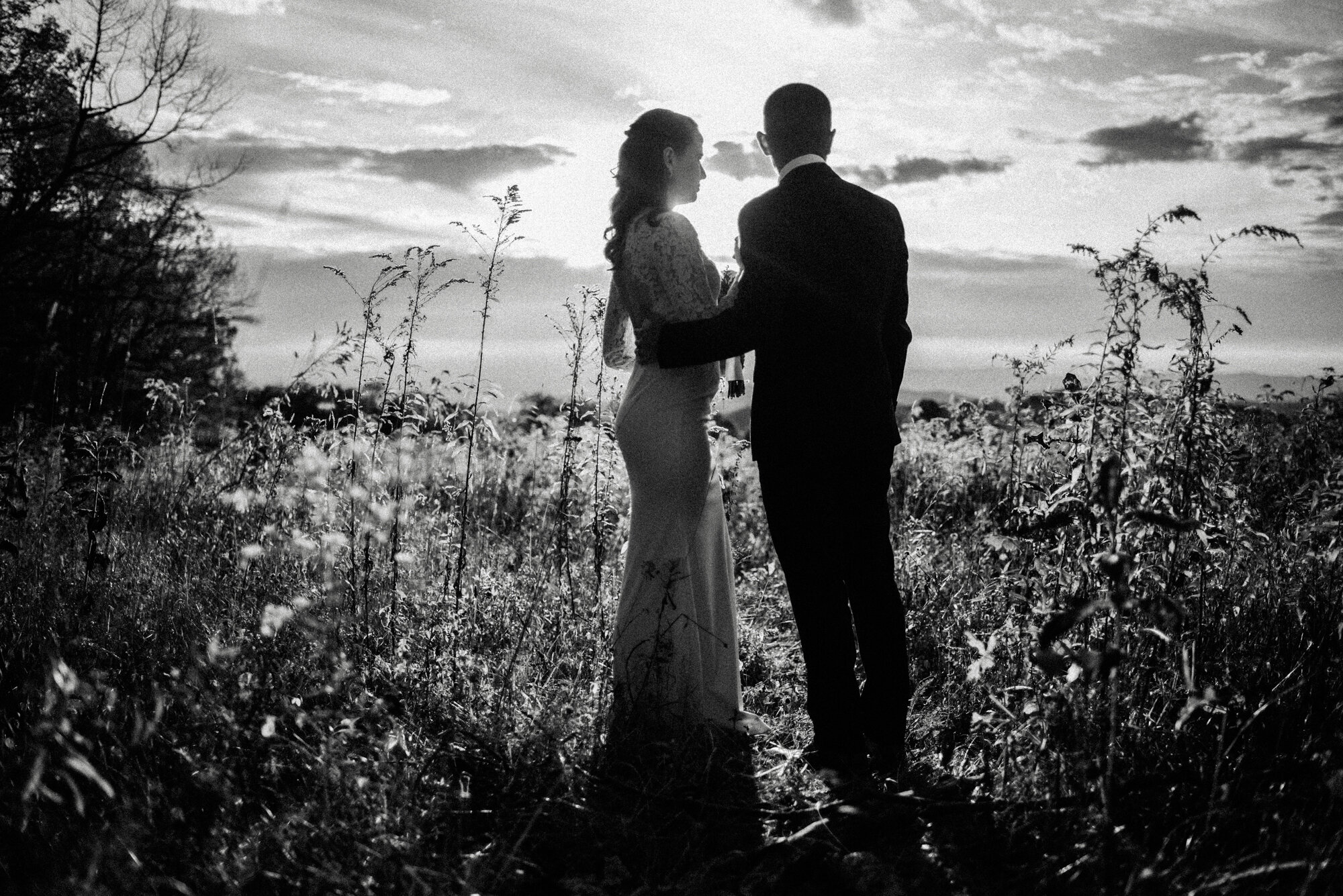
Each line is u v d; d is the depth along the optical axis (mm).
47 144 24562
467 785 3006
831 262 3539
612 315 4203
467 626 4168
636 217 3854
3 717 2990
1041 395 3891
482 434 5199
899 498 7613
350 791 2572
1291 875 2301
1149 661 3305
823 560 3582
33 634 3674
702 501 3900
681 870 2717
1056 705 2828
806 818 2939
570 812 2891
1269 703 2885
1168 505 3227
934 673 4176
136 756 2684
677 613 3797
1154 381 3326
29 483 5332
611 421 4848
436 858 2469
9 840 2379
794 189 3615
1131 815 2662
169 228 25000
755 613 5480
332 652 2955
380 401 4434
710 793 3193
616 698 3672
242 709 2746
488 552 5609
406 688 3438
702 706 3861
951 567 5281
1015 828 2625
